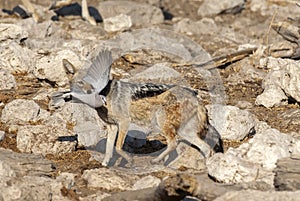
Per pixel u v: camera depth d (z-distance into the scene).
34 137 33.41
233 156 28.50
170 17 77.50
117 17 64.25
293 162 28.58
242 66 50.09
